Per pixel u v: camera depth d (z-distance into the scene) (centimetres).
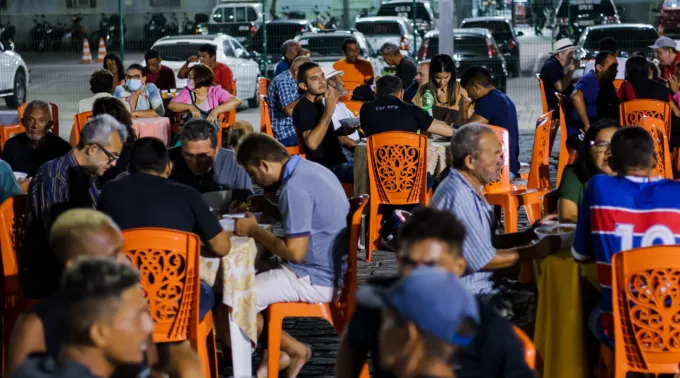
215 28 2416
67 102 2000
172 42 1917
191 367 419
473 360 296
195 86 1072
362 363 317
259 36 2080
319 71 767
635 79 932
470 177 433
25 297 471
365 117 765
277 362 484
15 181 549
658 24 2222
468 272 437
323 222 478
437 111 922
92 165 486
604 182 409
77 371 266
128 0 2698
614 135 414
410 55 2098
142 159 442
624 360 392
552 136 1205
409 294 226
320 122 764
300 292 480
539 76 1211
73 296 267
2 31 2366
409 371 225
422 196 739
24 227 490
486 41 1934
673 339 387
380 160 737
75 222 350
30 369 270
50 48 2428
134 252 418
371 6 2736
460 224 318
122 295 268
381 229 780
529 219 732
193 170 563
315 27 2623
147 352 351
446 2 1323
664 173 789
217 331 476
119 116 648
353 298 487
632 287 391
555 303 434
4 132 863
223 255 447
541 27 2195
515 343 301
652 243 400
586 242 413
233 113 1084
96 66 2414
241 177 579
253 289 462
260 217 526
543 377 440
